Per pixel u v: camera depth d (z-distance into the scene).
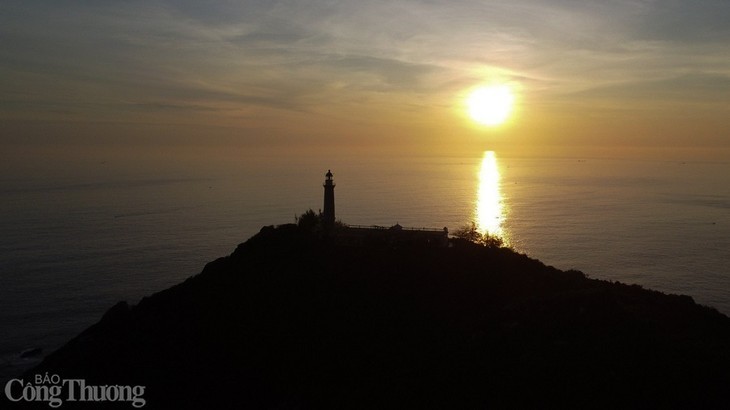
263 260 73.19
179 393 54.75
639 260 190.62
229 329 61.94
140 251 197.38
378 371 50.88
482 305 59.50
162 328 65.38
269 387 52.84
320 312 61.47
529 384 40.81
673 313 51.78
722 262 188.38
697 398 37.00
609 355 42.31
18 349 108.75
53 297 141.25
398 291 62.97
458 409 40.41
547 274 66.56
